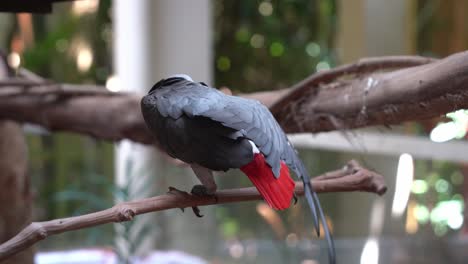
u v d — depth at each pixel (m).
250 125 2.04
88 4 8.71
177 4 6.23
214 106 2.10
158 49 6.19
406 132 5.79
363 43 6.86
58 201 7.03
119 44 6.41
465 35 6.43
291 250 6.41
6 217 4.07
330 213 6.39
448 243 5.91
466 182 5.87
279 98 3.32
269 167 1.99
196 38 6.32
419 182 5.92
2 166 4.04
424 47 6.73
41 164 7.33
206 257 6.76
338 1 7.45
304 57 8.53
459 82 2.45
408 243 6.04
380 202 6.18
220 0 8.33
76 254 5.99
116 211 2.14
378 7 6.75
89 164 7.01
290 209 6.41
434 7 6.65
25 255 3.94
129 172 5.37
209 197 2.31
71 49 8.85
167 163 6.27
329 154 6.02
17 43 8.91
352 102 3.04
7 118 4.32
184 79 2.44
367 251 6.20
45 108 4.40
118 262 5.32
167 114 2.17
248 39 8.52
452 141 5.52
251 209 6.75
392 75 2.86
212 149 2.02
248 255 6.62
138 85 6.13
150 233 5.91
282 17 8.60
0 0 3.24
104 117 4.32
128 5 6.09
